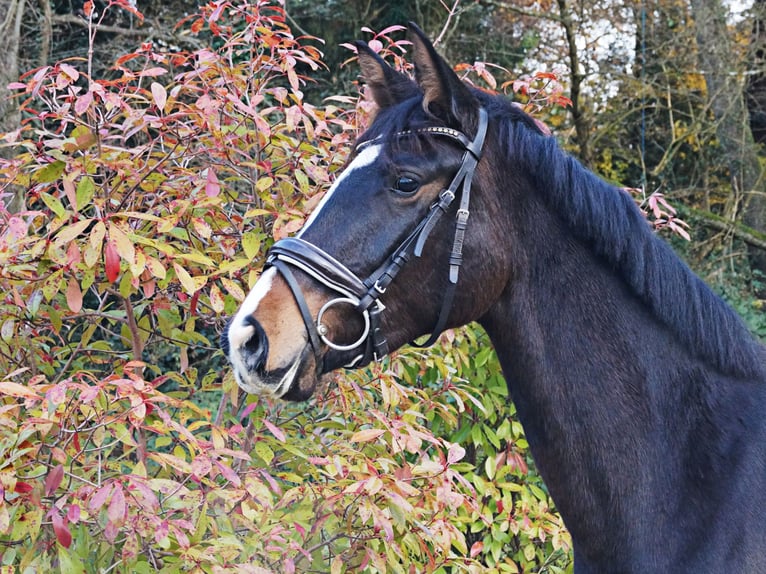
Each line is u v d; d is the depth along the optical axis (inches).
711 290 62.8
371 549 78.9
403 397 94.3
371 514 74.2
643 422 59.4
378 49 96.8
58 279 71.0
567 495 60.6
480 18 321.1
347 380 87.6
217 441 68.7
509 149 61.2
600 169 351.9
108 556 72.2
